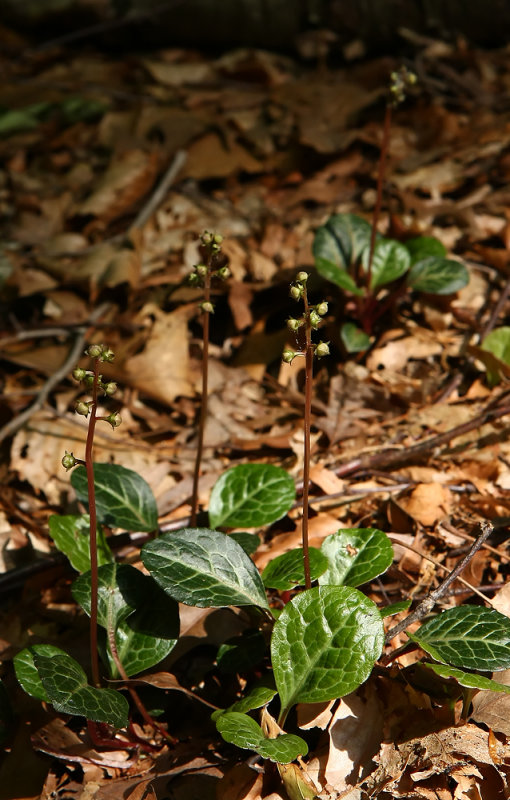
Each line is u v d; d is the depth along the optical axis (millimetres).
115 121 1560
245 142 1464
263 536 1008
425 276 1094
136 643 899
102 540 940
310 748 894
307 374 853
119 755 902
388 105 1055
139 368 1112
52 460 1062
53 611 978
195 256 1209
